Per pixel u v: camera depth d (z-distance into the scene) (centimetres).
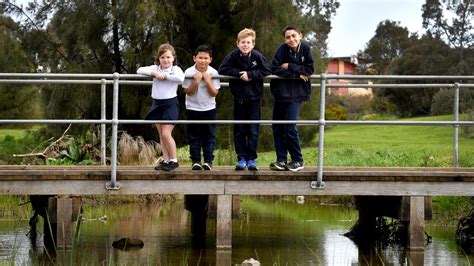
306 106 2959
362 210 1180
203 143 1005
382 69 8431
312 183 997
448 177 1020
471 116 3234
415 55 5597
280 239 1138
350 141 3484
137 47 2611
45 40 2897
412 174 1015
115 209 1536
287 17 2691
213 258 952
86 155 1666
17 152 1869
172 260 931
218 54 2733
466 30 5603
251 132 981
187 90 976
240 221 1366
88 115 2731
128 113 2636
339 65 8344
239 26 2661
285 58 962
